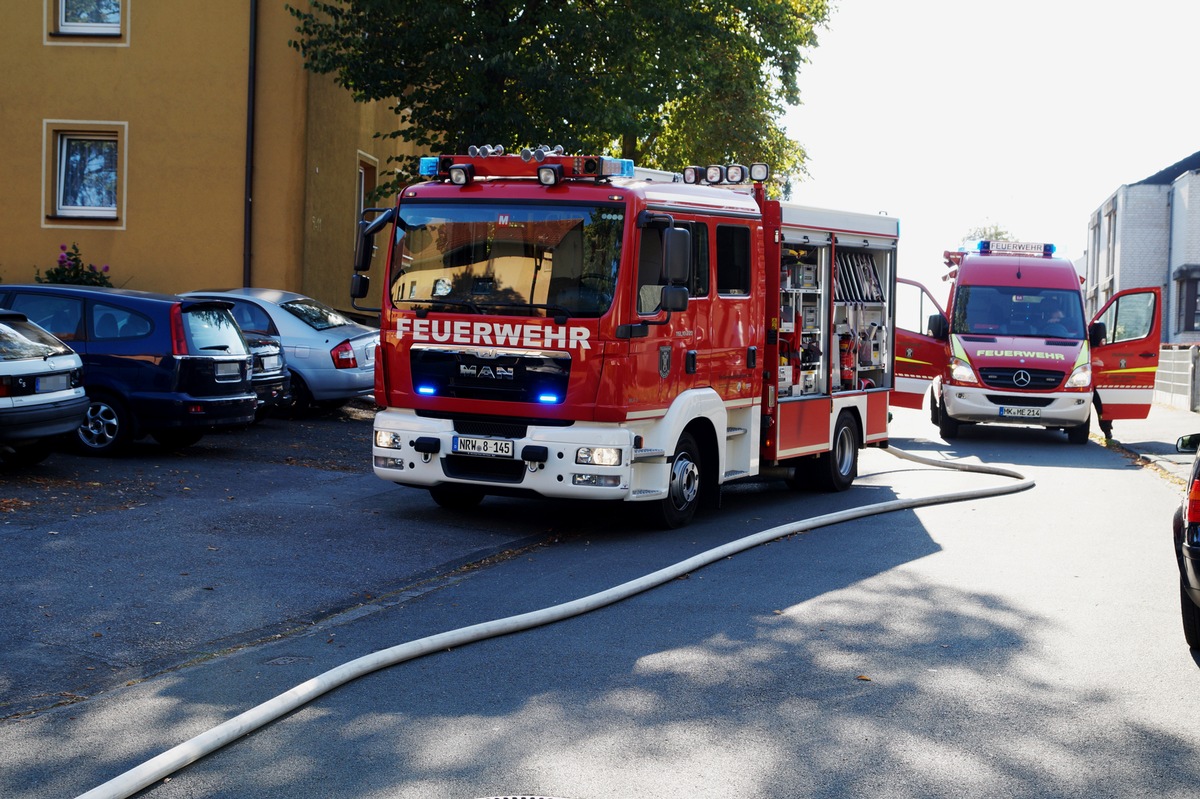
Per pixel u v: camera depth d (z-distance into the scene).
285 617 7.46
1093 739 5.38
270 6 22.50
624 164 10.11
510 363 10.07
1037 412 19.47
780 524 11.27
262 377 14.59
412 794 4.63
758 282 11.71
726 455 11.51
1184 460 16.88
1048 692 6.08
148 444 14.38
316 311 17.88
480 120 21.09
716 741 5.27
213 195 22.72
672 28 22.48
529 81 20.72
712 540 10.34
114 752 5.07
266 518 10.30
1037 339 19.94
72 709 5.65
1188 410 27.36
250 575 8.35
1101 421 20.09
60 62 22.78
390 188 23.44
